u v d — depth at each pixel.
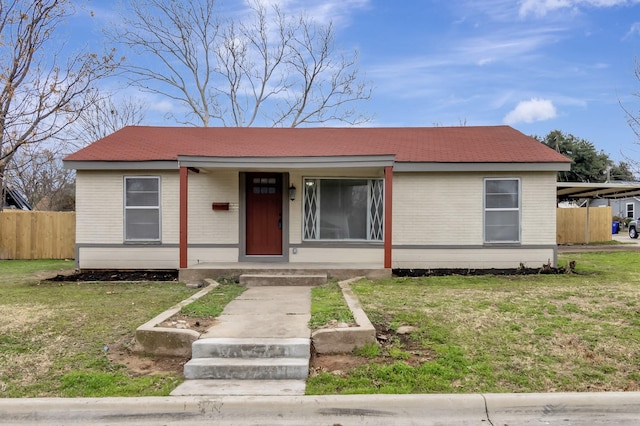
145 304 6.96
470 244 10.70
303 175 10.83
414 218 10.78
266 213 10.95
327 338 4.84
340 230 10.90
